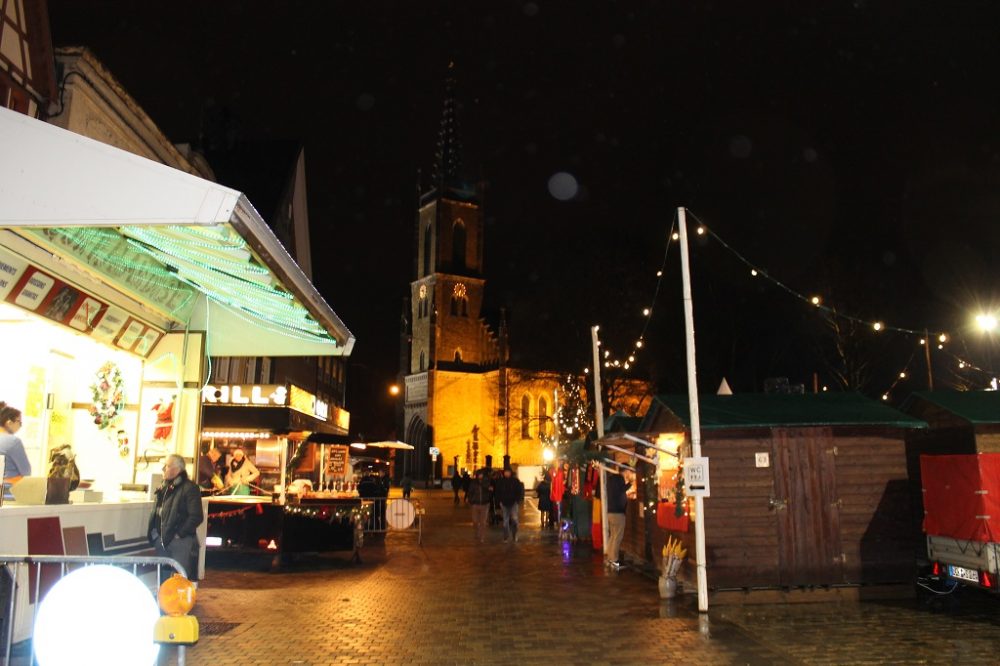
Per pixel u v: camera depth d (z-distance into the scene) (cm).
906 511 1146
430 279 8212
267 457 2073
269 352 1459
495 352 8206
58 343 1219
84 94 1084
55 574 811
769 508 1137
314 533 1519
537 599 1145
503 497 2072
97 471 1295
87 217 612
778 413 1161
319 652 809
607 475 1565
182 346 1341
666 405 1192
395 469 8394
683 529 1201
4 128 623
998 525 984
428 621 977
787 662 781
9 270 930
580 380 4325
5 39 976
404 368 8625
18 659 698
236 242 715
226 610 1042
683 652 820
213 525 1492
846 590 1127
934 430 1209
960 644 861
